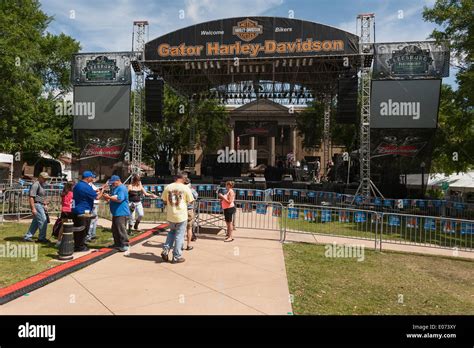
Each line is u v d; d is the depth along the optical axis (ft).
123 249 24.84
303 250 27.58
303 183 70.08
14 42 53.11
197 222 32.81
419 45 51.70
